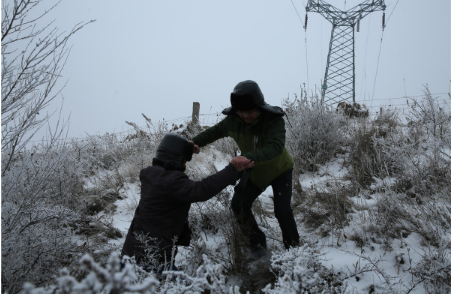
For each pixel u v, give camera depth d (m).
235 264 2.33
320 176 4.34
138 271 1.57
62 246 2.45
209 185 1.88
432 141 3.72
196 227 3.02
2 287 1.91
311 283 1.33
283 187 2.41
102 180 4.68
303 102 5.14
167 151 2.05
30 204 2.35
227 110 2.52
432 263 2.12
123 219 3.56
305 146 4.80
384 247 2.51
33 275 2.03
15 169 2.38
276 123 2.32
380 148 4.26
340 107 6.71
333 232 2.82
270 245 2.73
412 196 3.23
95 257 2.33
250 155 2.06
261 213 3.24
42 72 2.24
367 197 3.46
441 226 2.56
